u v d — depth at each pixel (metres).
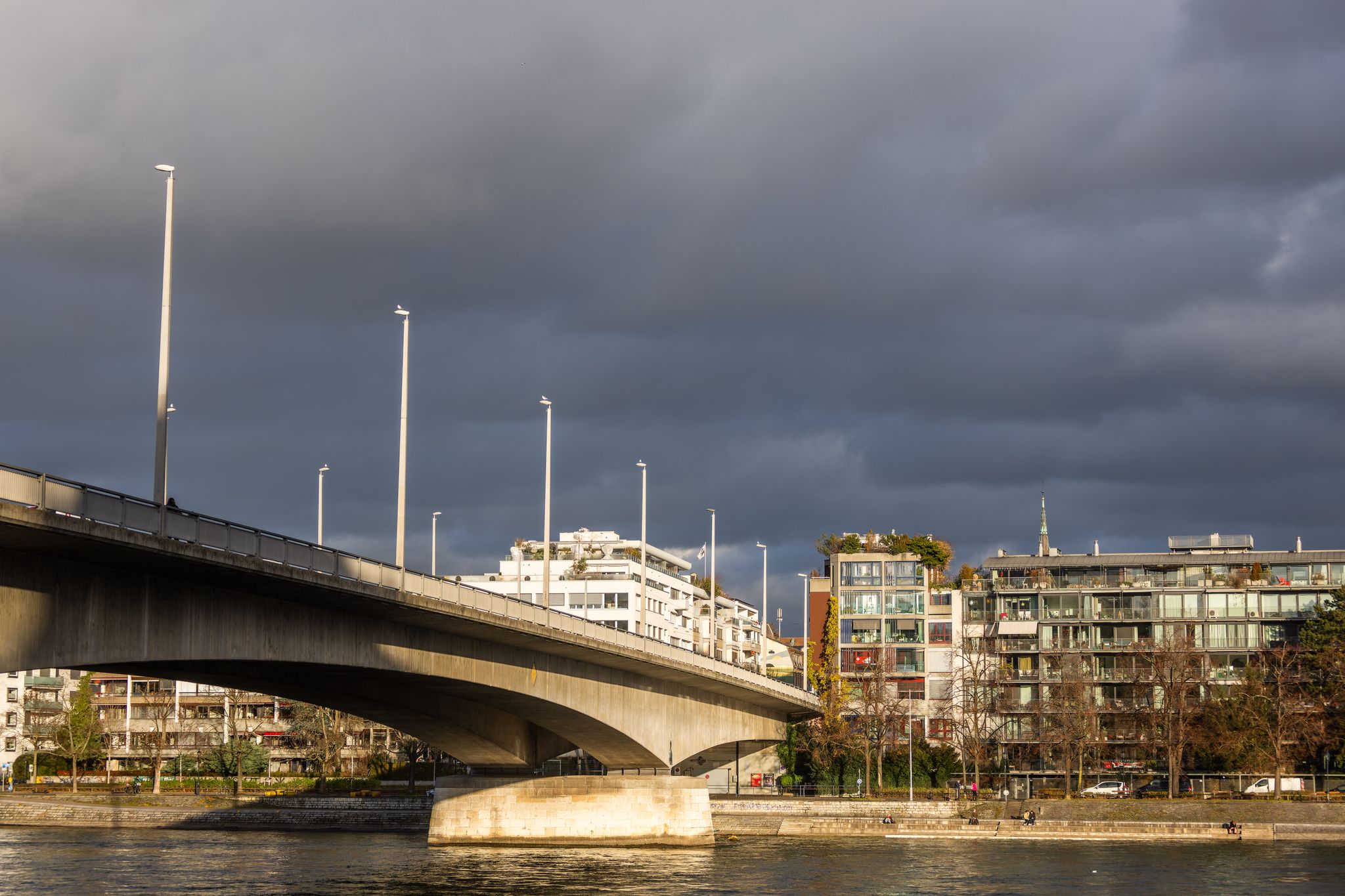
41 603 48.12
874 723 153.38
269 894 80.88
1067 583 170.88
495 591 189.75
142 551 48.25
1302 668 148.12
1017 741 156.00
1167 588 165.25
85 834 126.75
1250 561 168.88
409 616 70.44
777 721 153.50
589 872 92.44
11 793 155.88
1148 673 148.50
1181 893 84.75
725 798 140.12
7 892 82.06
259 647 60.84
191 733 177.12
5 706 190.25
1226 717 142.00
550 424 107.44
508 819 110.62
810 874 92.62
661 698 112.00
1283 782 140.50
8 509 42.66
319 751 161.38
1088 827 122.31
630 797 110.38
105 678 192.00
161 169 59.84
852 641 174.38
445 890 82.94
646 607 190.50
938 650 172.12
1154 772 150.00
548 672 91.00
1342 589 151.50
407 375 85.75
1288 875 93.62
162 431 58.44
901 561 175.75
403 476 84.62
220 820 137.00
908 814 131.62
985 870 95.44
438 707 89.69
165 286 59.38
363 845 113.38
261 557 56.09
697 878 89.50
